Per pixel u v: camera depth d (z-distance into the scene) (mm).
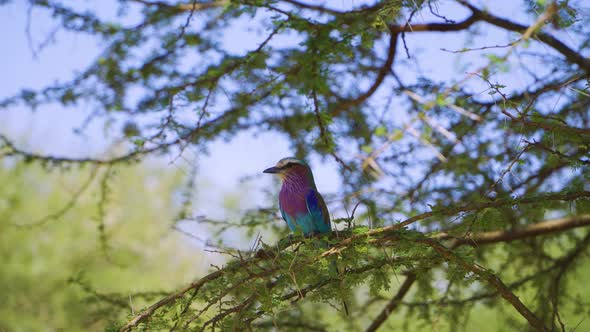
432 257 9609
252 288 8914
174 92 11664
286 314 14578
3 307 27109
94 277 26984
